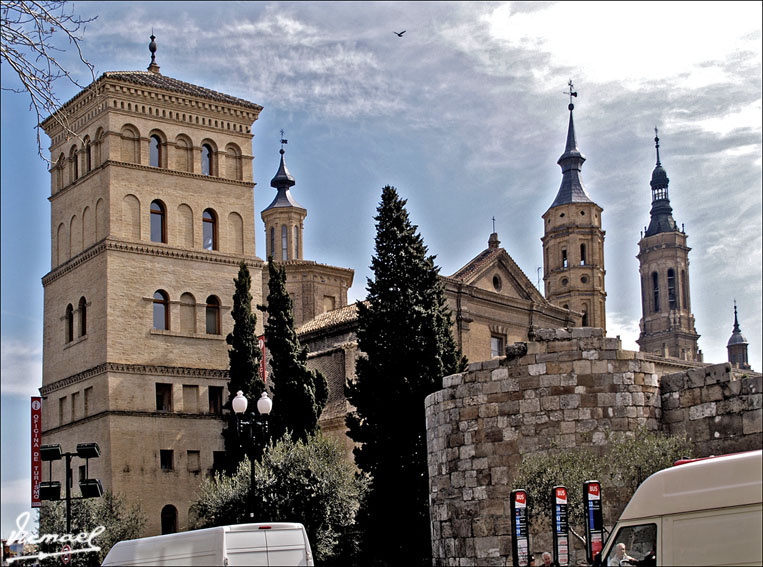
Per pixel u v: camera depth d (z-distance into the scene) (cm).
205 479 6244
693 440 3095
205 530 2638
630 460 3019
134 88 6881
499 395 3325
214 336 6950
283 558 2631
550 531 3106
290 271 9612
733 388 2989
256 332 7125
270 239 10900
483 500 3309
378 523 5616
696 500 1998
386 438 5691
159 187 6938
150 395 6619
